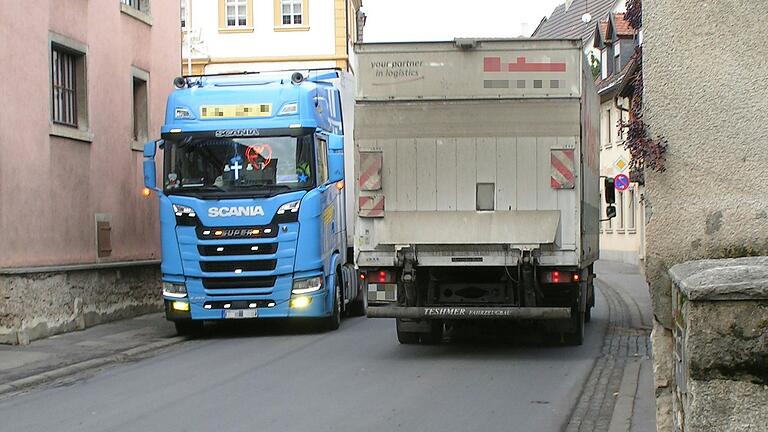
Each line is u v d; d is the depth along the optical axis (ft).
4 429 40.09
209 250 73.72
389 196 58.54
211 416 41.42
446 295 60.34
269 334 77.71
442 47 58.29
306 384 50.14
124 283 90.43
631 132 25.99
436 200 58.29
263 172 73.92
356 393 46.96
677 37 24.99
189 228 73.82
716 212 24.62
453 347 66.18
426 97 58.39
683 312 19.01
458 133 58.13
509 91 57.82
